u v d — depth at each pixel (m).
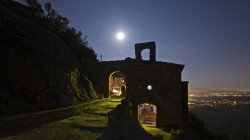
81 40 20.30
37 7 15.52
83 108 9.59
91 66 17.69
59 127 5.89
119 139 5.39
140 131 9.42
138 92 15.40
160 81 15.00
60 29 17.64
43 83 7.95
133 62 16.11
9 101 5.88
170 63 14.93
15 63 7.17
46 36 10.85
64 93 8.88
